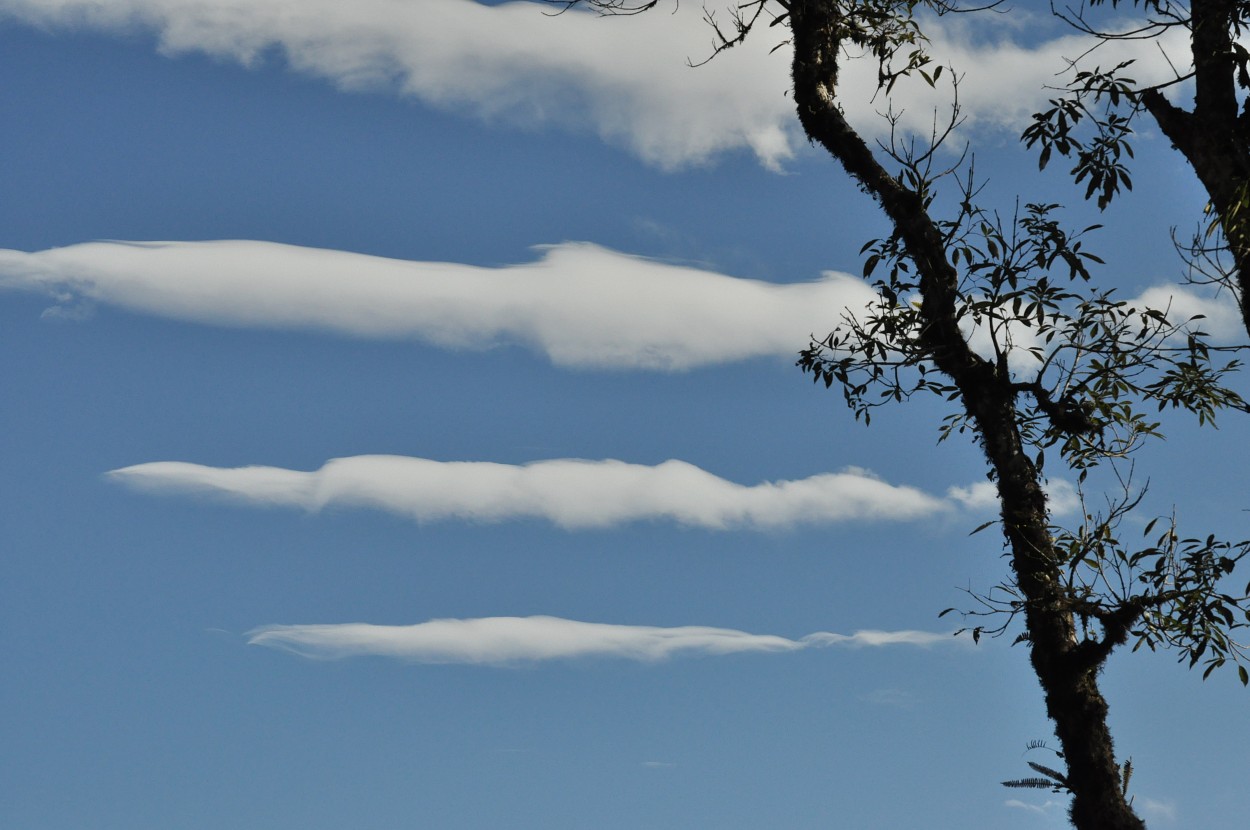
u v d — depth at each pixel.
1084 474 13.02
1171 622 11.81
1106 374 12.63
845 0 14.17
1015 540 12.67
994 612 12.52
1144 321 12.62
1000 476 12.86
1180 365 12.51
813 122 14.04
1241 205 11.68
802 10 14.27
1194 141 12.31
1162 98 12.62
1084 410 12.70
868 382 13.73
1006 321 12.84
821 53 14.21
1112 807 11.85
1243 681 11.60
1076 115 12.52
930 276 13.14
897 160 13.15
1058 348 12.80
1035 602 12.40
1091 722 12.05
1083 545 12.23
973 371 13.05
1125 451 12.83
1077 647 12.16
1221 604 11.74
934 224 13.12
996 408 12.94
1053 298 12.75
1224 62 12.26
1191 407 12.48
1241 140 12.19
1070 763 12.09
